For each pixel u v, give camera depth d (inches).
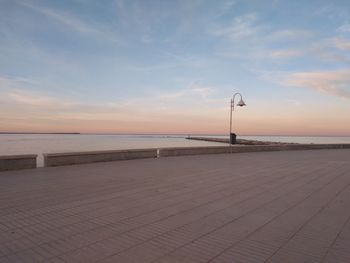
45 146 2263.8
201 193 293.7
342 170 472.4
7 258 146.5
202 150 740.0
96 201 257.1
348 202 263.1
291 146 965.2
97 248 159.2
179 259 147.6
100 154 539.8
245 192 300.8
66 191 294.8
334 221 209.2
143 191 299.4
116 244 164.7
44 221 202.1
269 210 235.3
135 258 147.8
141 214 220.5
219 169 468.4
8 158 424.5
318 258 151.2
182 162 561.3
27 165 444.8
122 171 434.0
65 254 151.4
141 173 416.8
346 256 153.7
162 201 260.1
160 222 202.7
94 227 191.3
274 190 312.3
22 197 268.2
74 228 189.0
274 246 164.7
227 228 192.1
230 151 803.4
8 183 332.8
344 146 1112.8
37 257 147.6
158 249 158.9
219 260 147.4
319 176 409.4
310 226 197.8
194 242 168.7
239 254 154.3
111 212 224.5
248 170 461.4
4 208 232.4
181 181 357.4
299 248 162.7
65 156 487.2
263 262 146.1
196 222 203.5
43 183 334.6
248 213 226.5
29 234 178.1
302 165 534.9
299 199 273.4
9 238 171.6
